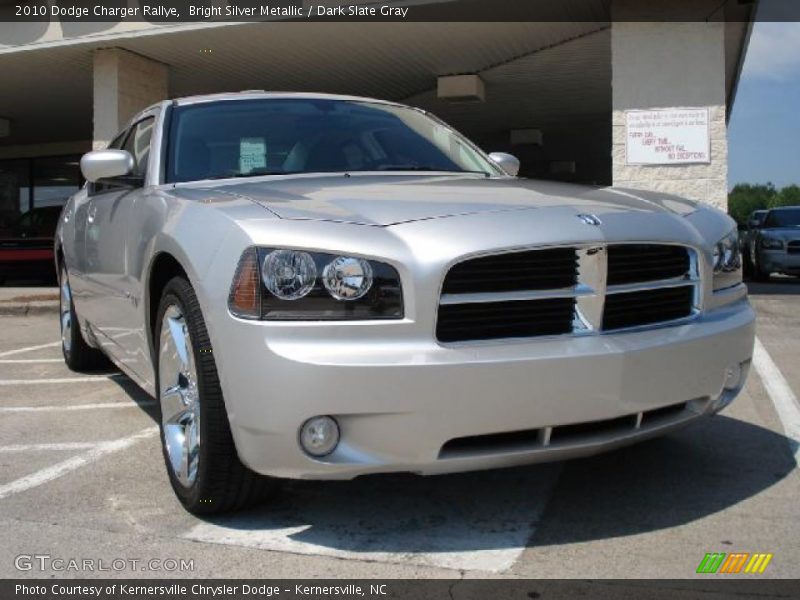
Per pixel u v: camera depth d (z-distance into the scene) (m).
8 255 15.54
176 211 3.31
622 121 9.72
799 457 3.81
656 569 2.69
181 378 3.27
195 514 3.20
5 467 3.87
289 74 12.86
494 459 2.78
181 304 3.13
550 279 2.88
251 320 2.70
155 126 4.28
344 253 2.71
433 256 2.71
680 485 3.46
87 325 5.33
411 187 3.45
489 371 2.67
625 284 3.02
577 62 12.42
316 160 4.09
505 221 2.91
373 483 3.52
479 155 4.70
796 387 5.25
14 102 14.80
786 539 2.91
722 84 9.51
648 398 2.94
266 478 3.03
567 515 3.16
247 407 2.70
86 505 3.35
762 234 15.66
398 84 13.70
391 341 2.68
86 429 4.54
